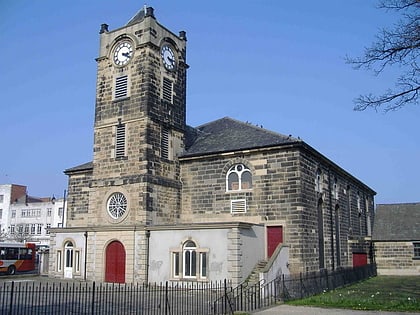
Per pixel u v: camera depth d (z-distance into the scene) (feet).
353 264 137.59
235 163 107.86
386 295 84.38
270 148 102.53
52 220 291.38
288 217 98.94
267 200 101.91
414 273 145.07
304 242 98.17
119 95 114.01
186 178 114.32
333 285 99.14
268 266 86.58
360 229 157.28
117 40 116.78
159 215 106.01
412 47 60.90
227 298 66.74
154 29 113.91
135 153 107.45
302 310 66.03
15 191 318.65
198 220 109.91
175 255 95.61
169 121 114.73
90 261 106.32
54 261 113.09
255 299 70.28
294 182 99.55
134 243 100.53
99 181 111.86
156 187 106.42
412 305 68.18
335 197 128.57
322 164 116.78
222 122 131.44
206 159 112.16
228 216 105.81
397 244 149.38
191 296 78.79
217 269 89.20
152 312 62.34
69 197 132.67
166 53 117.91
